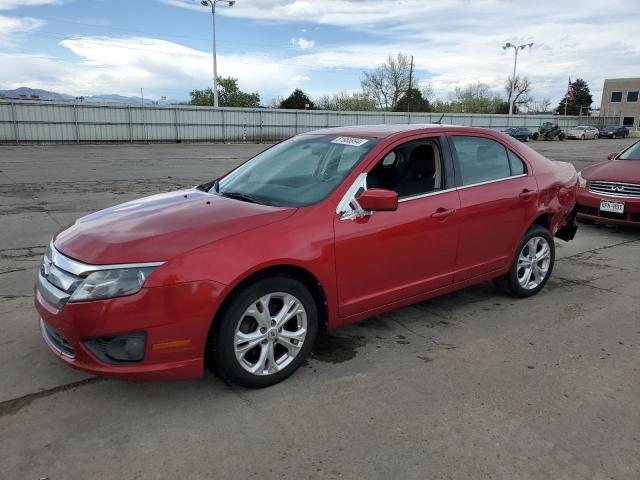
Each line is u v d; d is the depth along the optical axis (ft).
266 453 8.57
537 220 16.26
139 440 8.88
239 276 9.53
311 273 10.61
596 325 14.10
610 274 18.97
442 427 9.34
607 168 26.40
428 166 13.11
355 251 11.25
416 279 12.75
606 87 285.43
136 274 9.04
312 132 14.90
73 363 9.39
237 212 10.78
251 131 129.29
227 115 124.67
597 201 25.38
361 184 11.55
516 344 12.85
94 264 9.12
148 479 7.94
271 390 10.55
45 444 8.74
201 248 9.43
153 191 38.96
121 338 9.09
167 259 9.17
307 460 8.41
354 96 271.90
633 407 10.06
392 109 259.60
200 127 121.49
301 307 10.71
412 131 13.04
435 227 12.72
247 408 9.89
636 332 13.67
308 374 11.23
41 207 31.35
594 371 11.50
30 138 101.24
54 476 7.98
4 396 10.18
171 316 9.12
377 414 9.73
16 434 9.00
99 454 8.50
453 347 12.65
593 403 10.19
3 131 98.43
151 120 114.62
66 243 10.11
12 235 23.95
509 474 8.13
